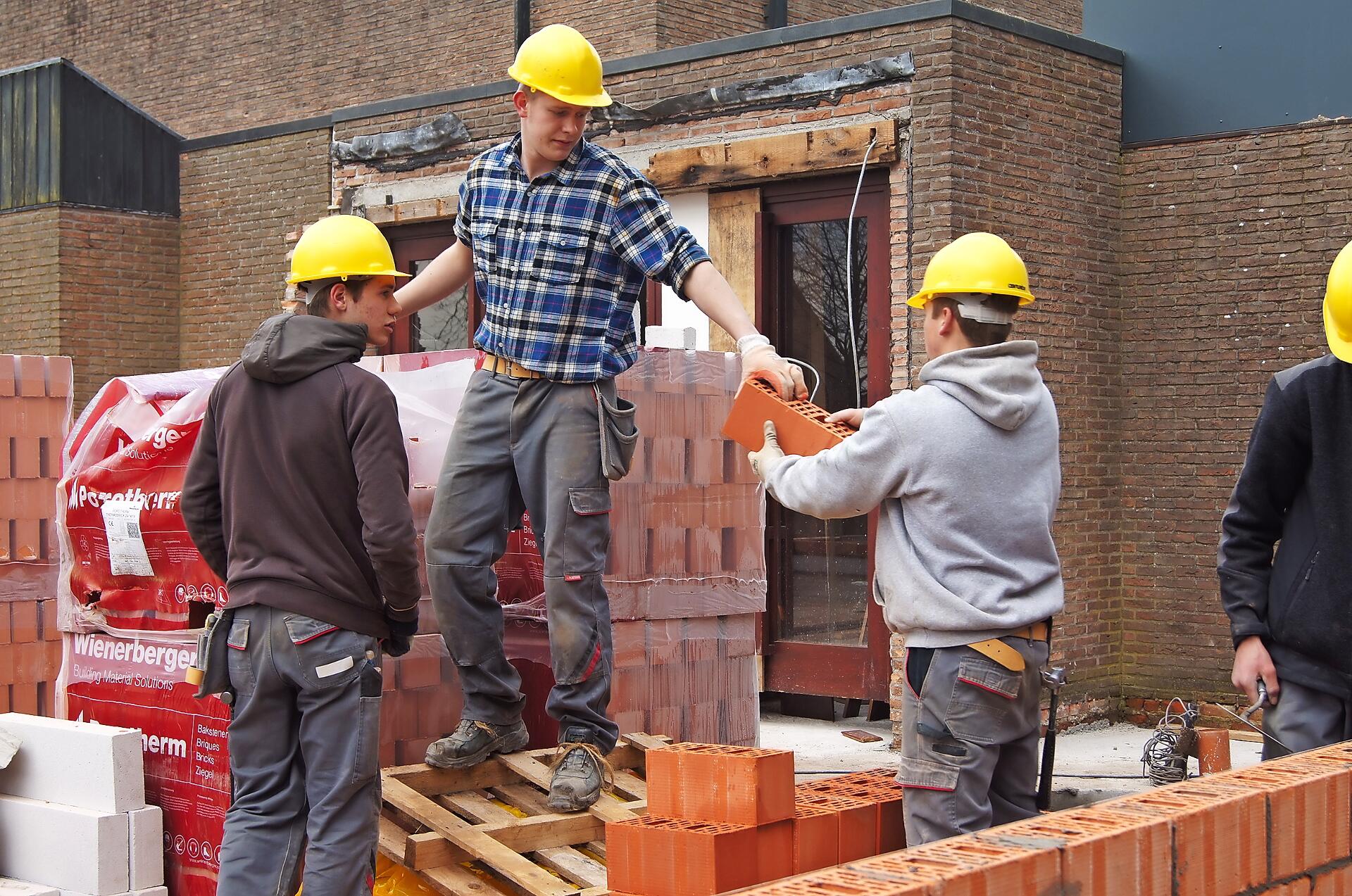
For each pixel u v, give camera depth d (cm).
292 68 1571
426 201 975
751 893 191
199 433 391
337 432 346
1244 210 778
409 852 389
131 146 1253
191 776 421
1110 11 834
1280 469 351
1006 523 315
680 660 502
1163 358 805
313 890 336
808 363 802
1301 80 768
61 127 1227
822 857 329
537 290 409
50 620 545
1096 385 803
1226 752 546
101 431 468
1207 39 798
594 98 400
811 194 795
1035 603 317
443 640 447
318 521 346
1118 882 218
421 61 1438
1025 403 316
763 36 796
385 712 445
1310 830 259
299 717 354
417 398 490
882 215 766
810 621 801
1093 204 804
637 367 492
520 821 402
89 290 1239
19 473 537
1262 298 771
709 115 823
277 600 343
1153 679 805
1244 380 777
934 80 729
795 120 786
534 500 418
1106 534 807
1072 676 779
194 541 373
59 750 422
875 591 332
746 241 816
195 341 1251
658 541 495
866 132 749
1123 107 827
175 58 1700
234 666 350
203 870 416
